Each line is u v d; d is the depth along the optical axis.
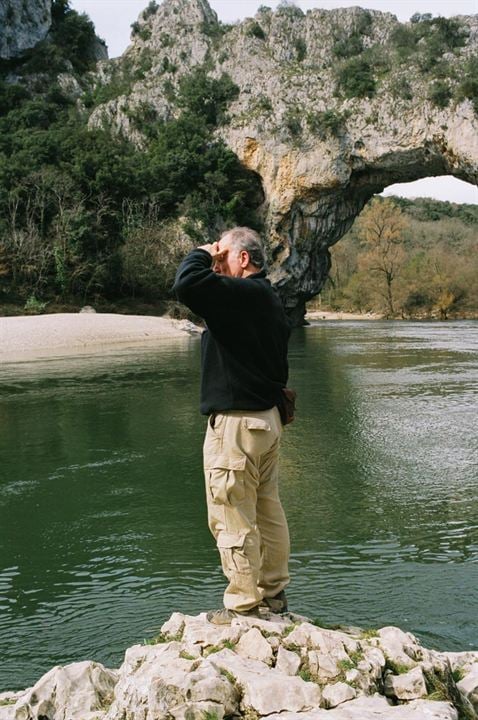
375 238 83.06
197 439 12.39
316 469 10.23
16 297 56.06
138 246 61.75
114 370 23.98
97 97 83.25
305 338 42.66
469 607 5.41
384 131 60.44
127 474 10.07
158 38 84.62
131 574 6.36
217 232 66.06
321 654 3.30
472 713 3.23
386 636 3.60
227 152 68.38
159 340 40.72
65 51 91.81
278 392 3.76
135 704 3.08
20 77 86.12
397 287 81.81
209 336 3.70
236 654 3.36
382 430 13.02
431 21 65.88
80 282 58.53
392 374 22.06
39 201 61.22
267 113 67.56
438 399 16.72
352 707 2.91
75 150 67.25
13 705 3.57
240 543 3.64
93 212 63.91
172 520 7.93
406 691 3.21
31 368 24.97
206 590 5.95
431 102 58.12
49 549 7.10
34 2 89.00
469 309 78.50
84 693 3.49
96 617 5.46
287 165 64.81
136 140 76.00
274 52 72.50
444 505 8.31
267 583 3.98
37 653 4.89
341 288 97.88
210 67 75.94
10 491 9.30
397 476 9.76
